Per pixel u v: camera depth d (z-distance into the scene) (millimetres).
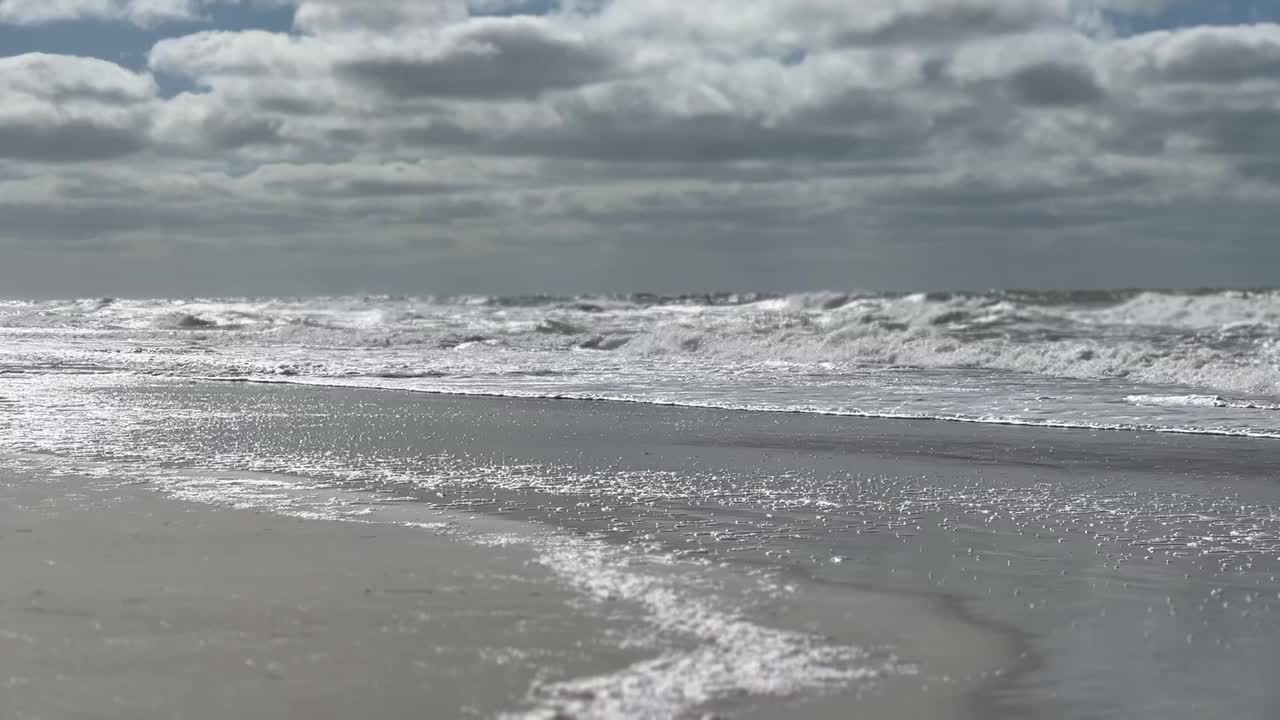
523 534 6691
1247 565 6035
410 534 6633
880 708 3828
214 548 6129
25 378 20609
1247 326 32469
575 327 39344
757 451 10758
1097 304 61906
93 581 5316
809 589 5449
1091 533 6891
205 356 28484
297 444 11078
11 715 3576
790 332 28875
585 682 4004
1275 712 3834
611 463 9867
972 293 67875
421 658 4227
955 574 5789
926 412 14594
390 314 51719
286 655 4238
